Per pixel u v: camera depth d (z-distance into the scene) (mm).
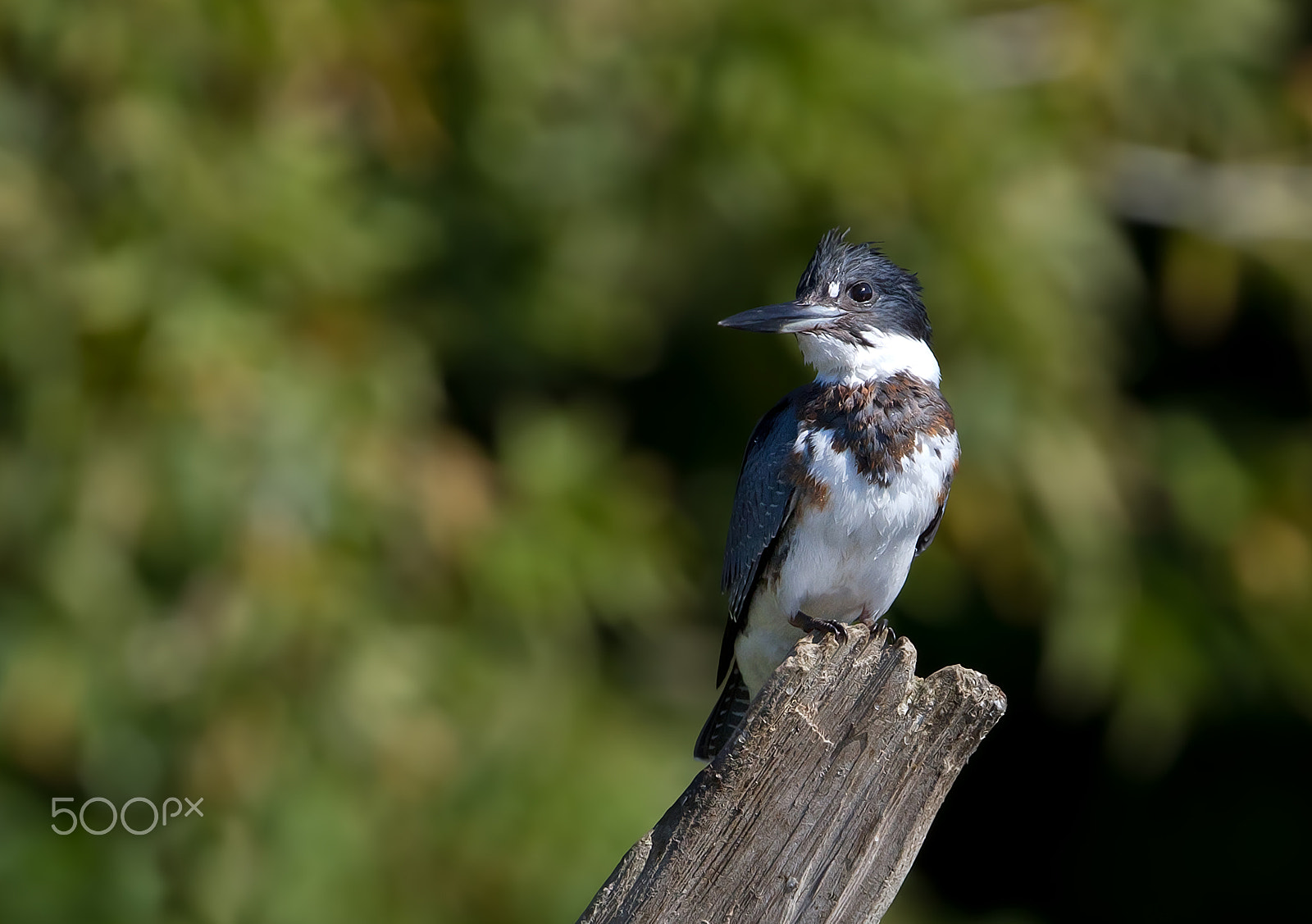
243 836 9523
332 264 9984
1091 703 13672
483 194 11531
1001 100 11266
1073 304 11508
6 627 9484
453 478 10297
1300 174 12375
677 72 10961
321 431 9641
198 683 9562
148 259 9586
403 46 10797
